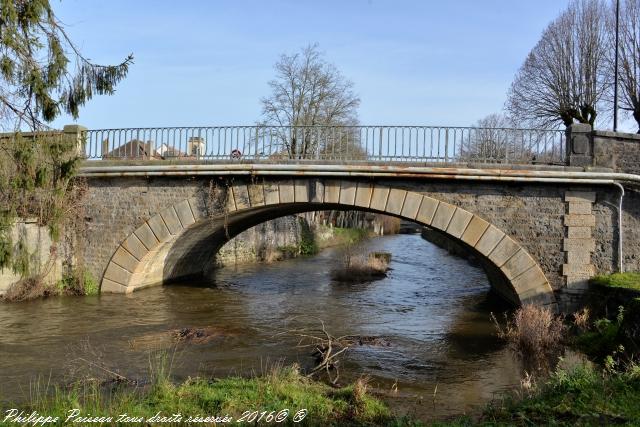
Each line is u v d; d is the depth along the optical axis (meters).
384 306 14.88
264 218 17.92
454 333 11.71
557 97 22.38
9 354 9.42
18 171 9.21
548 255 11.37
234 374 8.51
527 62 23.98
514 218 11.51
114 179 14.33
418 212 11.91
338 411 6.52
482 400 7.58
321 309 14.30
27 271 10.32
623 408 5.67
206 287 17.39
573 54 22.05
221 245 19.83
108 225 14.43
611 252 11.12
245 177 13.04
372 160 12.02
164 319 12.50
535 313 10.40
